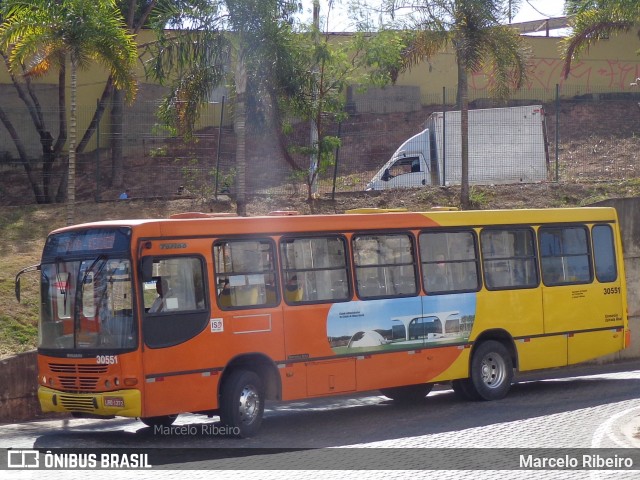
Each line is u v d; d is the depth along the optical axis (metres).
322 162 26.98
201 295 12.70
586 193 29.30
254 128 24.31
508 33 26.34
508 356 16.30
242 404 12.80
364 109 40.06
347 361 14.12
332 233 14.33
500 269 16.36
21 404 15.39
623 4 24.83
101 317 12.28
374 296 14.63
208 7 21.92
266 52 22.12
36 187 29.11
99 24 19.98
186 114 23.28
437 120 31.66
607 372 20.33
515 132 31.34
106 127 33.91
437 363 15.29
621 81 42.78
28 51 19.84
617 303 17.84
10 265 20.89
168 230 12.52
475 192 29.09
